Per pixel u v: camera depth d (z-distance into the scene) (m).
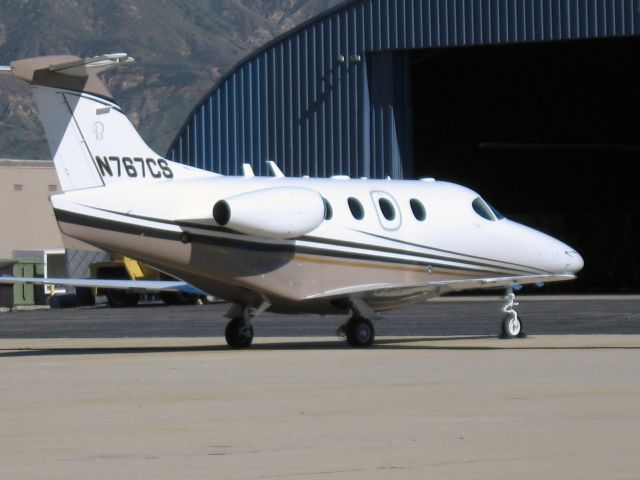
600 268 152.00
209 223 47.69
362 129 109.50
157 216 47.16
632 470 21.03
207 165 115.38
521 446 23.55
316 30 111.19
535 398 30.95
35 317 93.94
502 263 57.06
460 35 105.12
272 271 49.53
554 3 102.19
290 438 24.89
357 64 109.81
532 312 81.44
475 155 141.38
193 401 31.34
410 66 113.06
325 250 50.94
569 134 137.38
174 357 46.44
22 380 37.59
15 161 179.00
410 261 54.06
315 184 52.16
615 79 129.88
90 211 46.16
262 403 30.70
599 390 32.66
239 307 52.03
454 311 85.19
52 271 180.00
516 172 147.88
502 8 103.69
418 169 135.12
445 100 127.19
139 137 48.12
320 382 35.66
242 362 43.25
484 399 30.89
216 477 20.78
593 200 152.75
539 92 130.75
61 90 46.00
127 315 92.88
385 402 30.56
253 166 113.69
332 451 23.25
